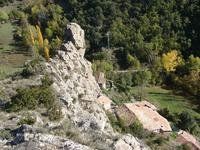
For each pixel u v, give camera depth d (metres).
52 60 70.19
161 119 95.00
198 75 140.88
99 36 167.00
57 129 35.44
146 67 151.12
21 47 158.38
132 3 178.62
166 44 161.50
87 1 187.50
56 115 40.22
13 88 50.88
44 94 43.47
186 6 171.25
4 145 30.14
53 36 177.50
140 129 74.75
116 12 177.25
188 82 138.75
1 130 33.91
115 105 91.62
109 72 139.12
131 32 166.50
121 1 181.25
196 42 161.38
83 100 64.12
